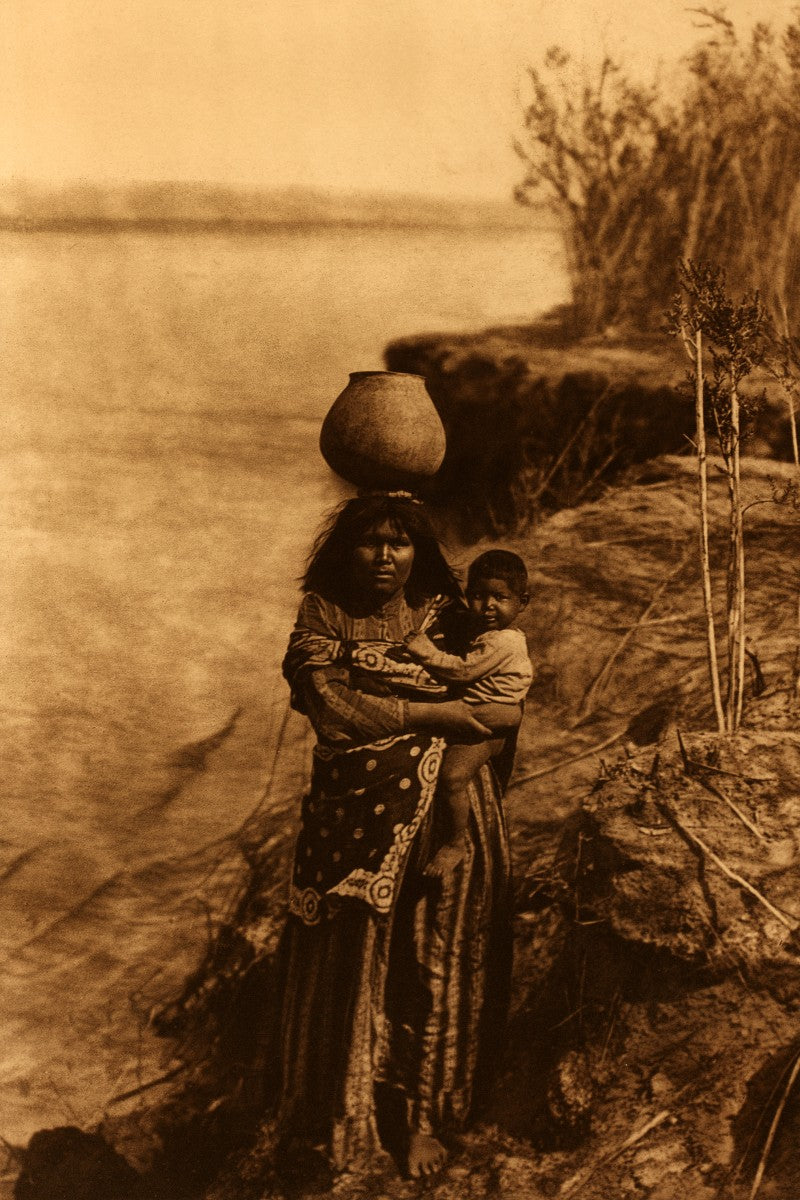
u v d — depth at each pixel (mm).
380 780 2750
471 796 2850
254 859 4148
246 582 6367
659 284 7309
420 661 2754
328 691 2742
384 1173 2855
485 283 8391
